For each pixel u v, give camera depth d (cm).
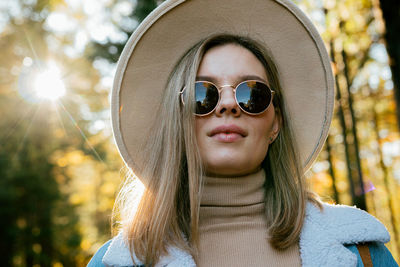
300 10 171
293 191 160
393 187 1244
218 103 150
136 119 175
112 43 991
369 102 1084
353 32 695
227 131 149
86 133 1389
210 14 174
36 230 1256
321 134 177
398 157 1227
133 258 147
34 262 1256
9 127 1268
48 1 1212
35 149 1286
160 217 150
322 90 177
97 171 1933
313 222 153
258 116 153
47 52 1285
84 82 1286
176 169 158
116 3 960
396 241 1091
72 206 1466
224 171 153
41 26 1273
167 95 168
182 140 160
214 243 150
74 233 1408
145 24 168
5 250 1233
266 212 159
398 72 453
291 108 180
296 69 180
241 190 158
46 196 1254
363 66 812
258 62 165
